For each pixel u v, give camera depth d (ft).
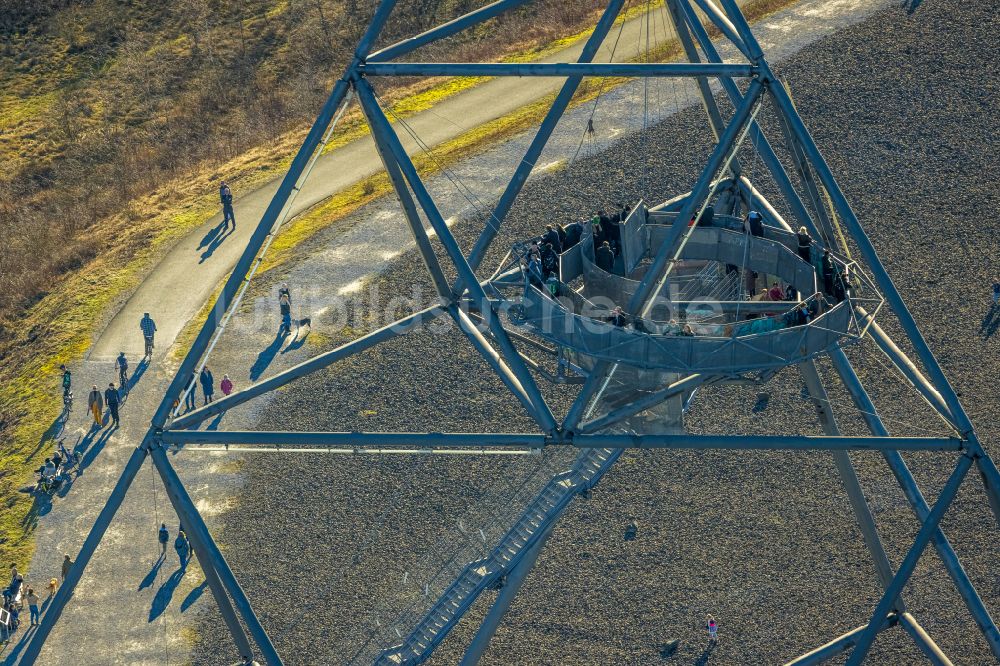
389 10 97.04
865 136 238.07
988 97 242.58
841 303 93.71
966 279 204.44
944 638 148.66
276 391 191.72
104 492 176.65
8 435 189.37
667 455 176.55
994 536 161.27
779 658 147.13
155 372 200.03
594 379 96.02
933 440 94.02
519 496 120.57
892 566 157.48
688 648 149.28
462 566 121.29
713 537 163.63
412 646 114.11
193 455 182.19
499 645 150.92
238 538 166.71
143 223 247.29
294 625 153.38
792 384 187.01
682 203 118.21
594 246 107.34
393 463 177.27
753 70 94.68
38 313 223.30
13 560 165.48
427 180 242.58
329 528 167.43
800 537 162.81
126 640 153.28
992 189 222.28
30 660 95.14
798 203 112.88
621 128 248.11
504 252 217.77
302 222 237.66
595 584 158.20
